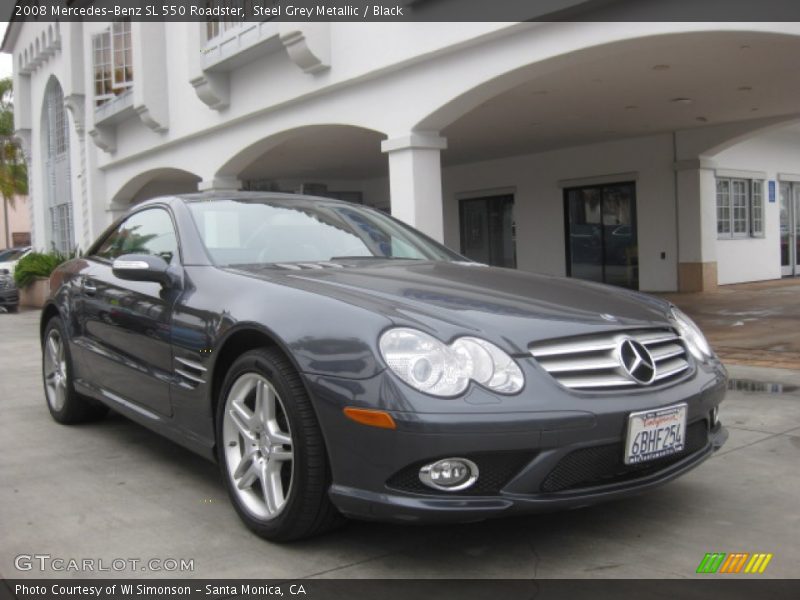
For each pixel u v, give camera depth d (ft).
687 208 46.26
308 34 32.07
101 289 14.71
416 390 8.56
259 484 10.78
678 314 11.71
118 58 51.67
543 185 53.36
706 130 44.80
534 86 31.65
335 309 9.57
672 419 9.57
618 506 11.35
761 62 28.48
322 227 14.14
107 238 16.55
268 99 37.14
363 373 8.82
